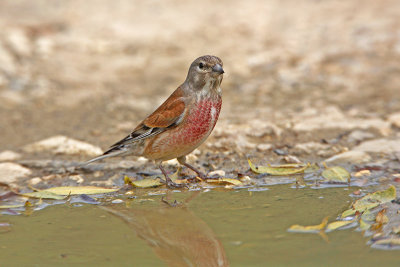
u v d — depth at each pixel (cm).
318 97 1364
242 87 1478
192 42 1845
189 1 2339
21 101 1403
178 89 863
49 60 1703
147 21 2067
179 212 738
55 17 2105
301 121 1175
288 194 793
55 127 1220
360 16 1991
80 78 1580
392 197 725
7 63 1633
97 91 1484
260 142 1058
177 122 834
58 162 976
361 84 1439
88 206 778
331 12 2081
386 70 1520
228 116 1240
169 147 852
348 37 1788
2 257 603
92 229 686
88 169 943
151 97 1423
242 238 634
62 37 1898
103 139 1128
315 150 1004
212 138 1080
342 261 562
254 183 857
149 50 1794
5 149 1072
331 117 1192
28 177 915
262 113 1254
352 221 669
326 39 1791
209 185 860
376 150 975
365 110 1237
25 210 766
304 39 1809
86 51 1789
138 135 856
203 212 732
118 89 1497
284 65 1611
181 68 1636
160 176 912
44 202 800
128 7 2245
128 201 795
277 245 609
